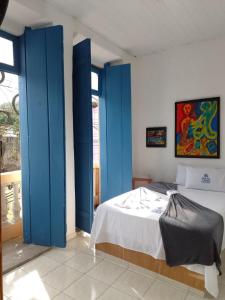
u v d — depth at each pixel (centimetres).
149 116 424
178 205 248
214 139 362
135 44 377
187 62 381
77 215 322
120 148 384
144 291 197
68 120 288
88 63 285
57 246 274
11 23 263
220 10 280
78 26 303
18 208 307
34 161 276
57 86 261
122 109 379
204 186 338
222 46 351
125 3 264
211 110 362
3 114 319
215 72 359
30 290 199
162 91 408
